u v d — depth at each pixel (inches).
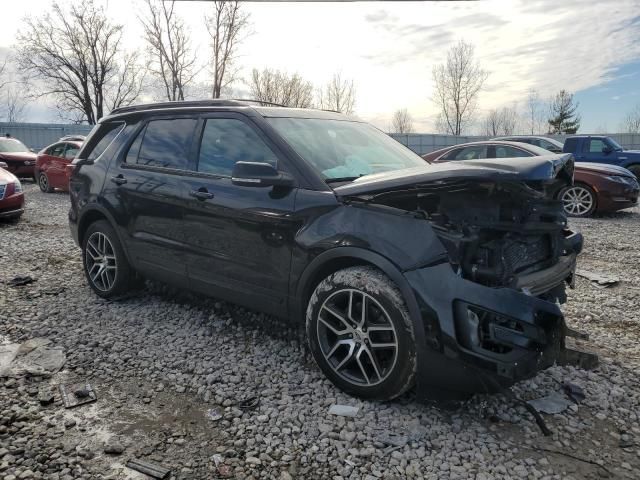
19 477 89.8
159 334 155.6
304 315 129.5
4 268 230.5
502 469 94.0
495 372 97.8
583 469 94.9
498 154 421.7
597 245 297.4
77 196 191.9
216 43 1142.3
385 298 108.6
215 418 110.3
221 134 149.5
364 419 109.5
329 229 118.3
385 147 161.0
